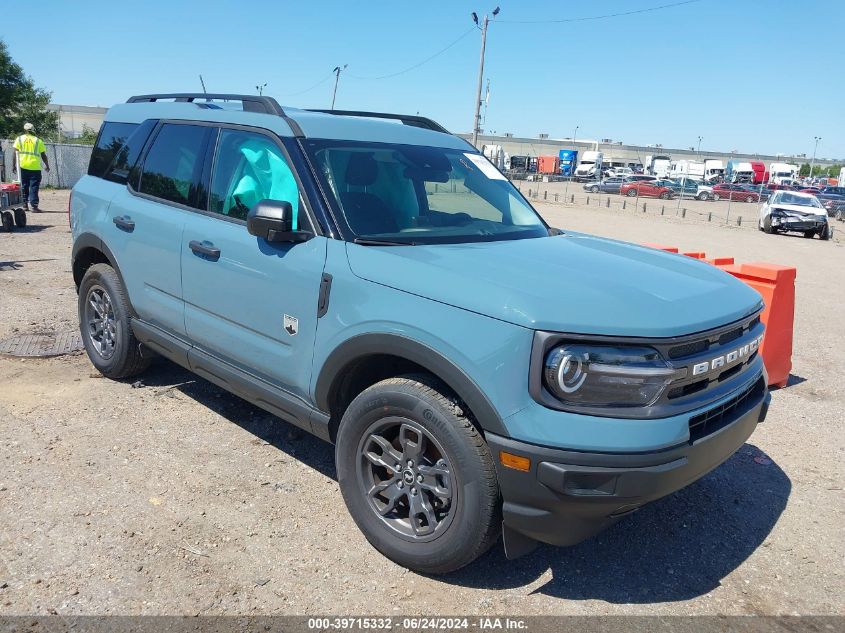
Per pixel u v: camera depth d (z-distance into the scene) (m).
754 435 4.86
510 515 2.64
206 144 4.06
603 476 2.50
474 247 3.30
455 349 2.67
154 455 3.94
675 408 2.62
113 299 4.65
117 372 4.84
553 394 2.54
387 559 3.12
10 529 3.14
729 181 66.12
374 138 3.84
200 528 3.26
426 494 2.96
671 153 107.50
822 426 5.07
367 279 2.99
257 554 3.10
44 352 5.46
